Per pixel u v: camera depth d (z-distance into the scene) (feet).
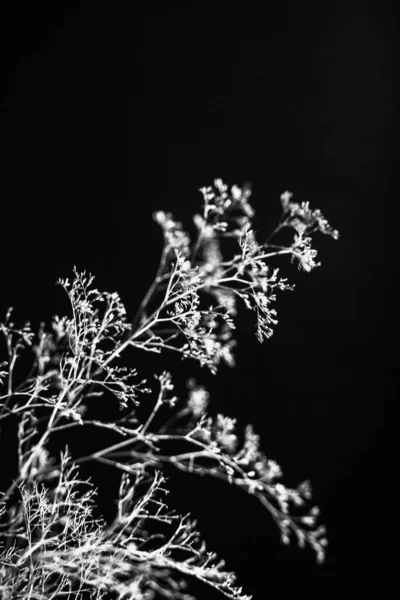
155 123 6.59
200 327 2.58
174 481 6.09
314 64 6.86
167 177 6.53
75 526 2.36
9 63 6.37
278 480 6.40
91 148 6.47
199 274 2.50
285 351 6.56
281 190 6.66
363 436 6.62
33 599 2.32
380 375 6.69
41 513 2.33
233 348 6.41
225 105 6.71
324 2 6.92
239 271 2.50
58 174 6.37
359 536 6.45
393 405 6.68
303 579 6.28
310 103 6.82
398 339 6.73
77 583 2.72
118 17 6.64
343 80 6.88
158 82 6.64
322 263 6.70
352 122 6.85
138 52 6.64
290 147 6.75
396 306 6.76
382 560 6.42
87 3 6.59
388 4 6.94
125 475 2.53
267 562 6.23
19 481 2.46
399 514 6.52
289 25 6.86
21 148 6.34
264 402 6.46
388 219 6.81
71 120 6.46
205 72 6.72
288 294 6.59
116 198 6.43
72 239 6.29
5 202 6.24
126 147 6.53
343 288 6.72
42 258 6.21
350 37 6.91
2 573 2.18
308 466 6.49
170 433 6.10
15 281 6.13
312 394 6.59
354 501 6.51
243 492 6.25
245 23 6.82
